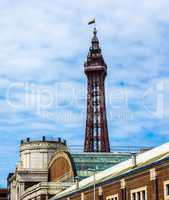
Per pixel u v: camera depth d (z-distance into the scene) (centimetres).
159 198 6281
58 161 15838
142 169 6731
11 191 19400
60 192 12606
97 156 14838
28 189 14775
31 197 14125
